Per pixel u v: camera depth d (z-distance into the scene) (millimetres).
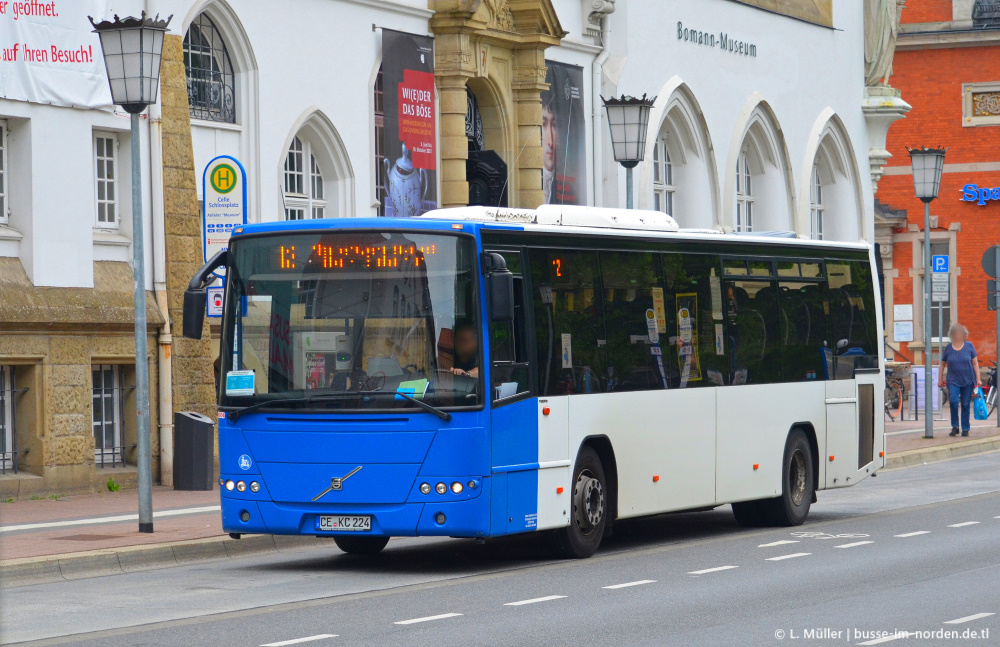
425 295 16234
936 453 33844
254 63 28047
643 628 12680
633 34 39688
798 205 48156
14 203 23766
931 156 36719
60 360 23859
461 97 32969
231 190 21344
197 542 17922
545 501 17141
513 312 16219
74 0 24172
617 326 18469
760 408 21078
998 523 21094
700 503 19859
